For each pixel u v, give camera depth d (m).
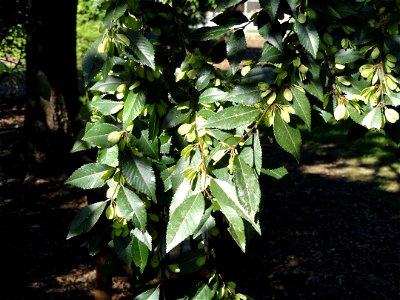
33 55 2.31
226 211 0.49
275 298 1.61
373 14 0.59
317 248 1.97
